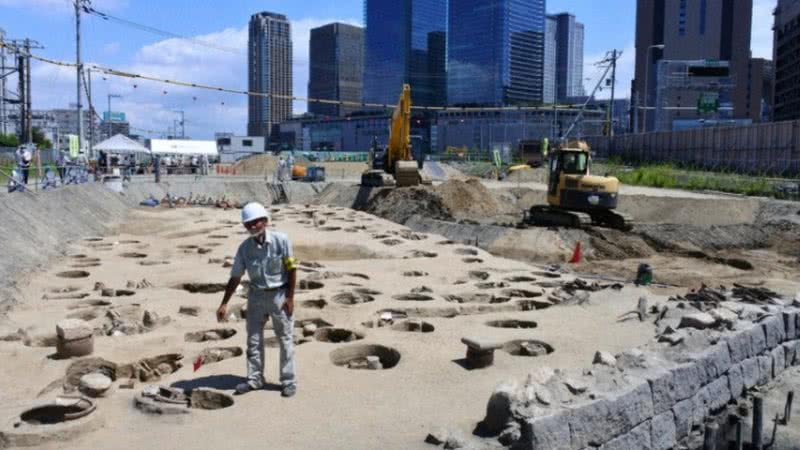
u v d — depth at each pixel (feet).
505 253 90.68
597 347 36.55
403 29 470.80
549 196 100.78
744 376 37.50
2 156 126.41
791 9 378.73
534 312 45.47
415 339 37.47
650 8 527.40
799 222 106.83
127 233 89.40
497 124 410.93
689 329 37.70
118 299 46.50
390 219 126.82
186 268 59.62
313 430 24.11
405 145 139.64
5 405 25.54
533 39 436.76
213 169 219.00
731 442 32.65
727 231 101.30
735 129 172.86
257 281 26.55
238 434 23.59
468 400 27.78
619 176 173.58
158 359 33.27
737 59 506.89
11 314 42.06
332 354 34.22
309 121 495.00
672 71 348.38
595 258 88.02
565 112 379.55
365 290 51.26
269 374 30.19
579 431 24.45
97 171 126.21
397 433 24.08
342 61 542.57
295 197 167.63
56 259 63.93
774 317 41.60
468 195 133.28
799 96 369.71
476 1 426.51
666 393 29.89
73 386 29.09
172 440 23.04
